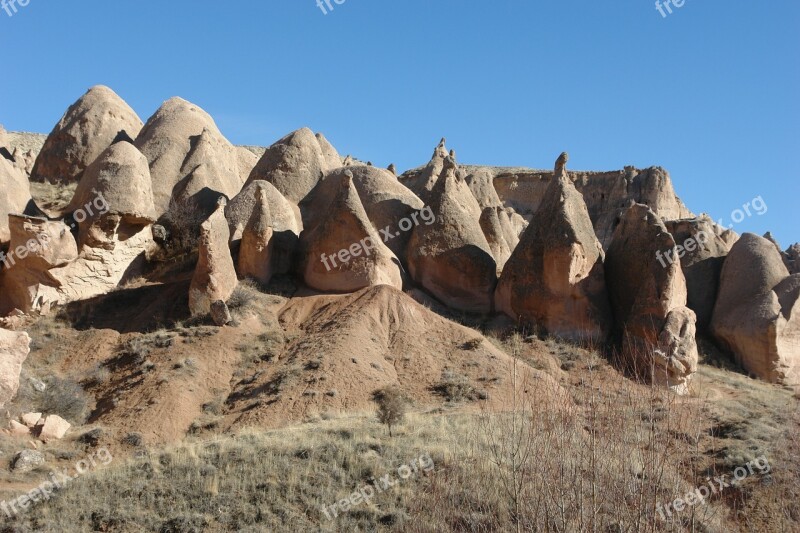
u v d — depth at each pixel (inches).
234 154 1841.8
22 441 895.1
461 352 1129.4
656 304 1190.9
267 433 896.3
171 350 1098.1
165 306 1219.2
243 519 729.6
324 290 1275.8
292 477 784.3
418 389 1043.3
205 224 1197.1
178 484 778.2
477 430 851.4
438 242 1366.9
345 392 1007.0
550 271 1263.5
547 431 655.1
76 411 979.9
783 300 1321.4
